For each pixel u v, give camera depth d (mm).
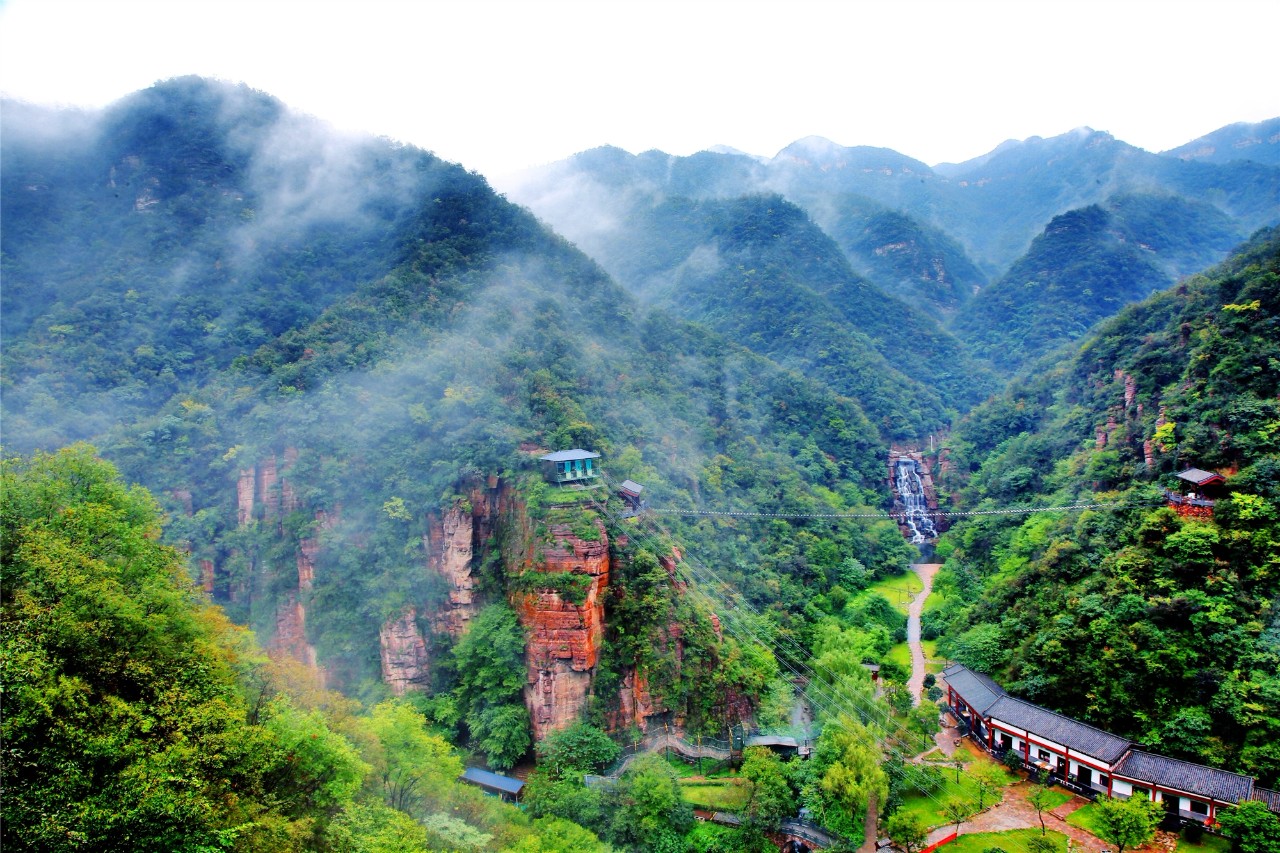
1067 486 100438
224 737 34406
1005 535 105688
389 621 81750
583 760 68062
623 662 75250
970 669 78438
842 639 88750
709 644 76125
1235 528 67312
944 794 62781
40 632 32656
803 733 71375
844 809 58312
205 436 101375
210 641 42312
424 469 89000
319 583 87438
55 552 37094
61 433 102000
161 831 29344
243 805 34000
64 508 42062
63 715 30516
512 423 90062
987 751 69375
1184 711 59531
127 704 32500
